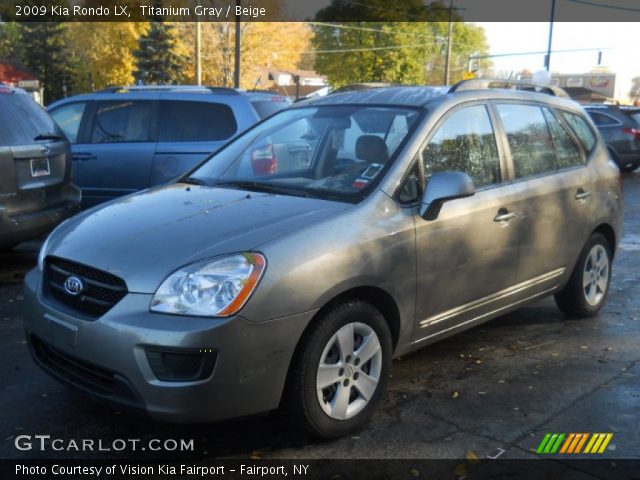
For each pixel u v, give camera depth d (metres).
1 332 5.07
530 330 5.36
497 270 4.41
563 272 5.15
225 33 38.38
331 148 4.28
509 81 5.11
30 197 6.27
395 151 3.97
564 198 4.97
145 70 38.09
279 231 3.34
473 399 4.06
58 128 6.94
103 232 3.53
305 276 3.22
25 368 4.42
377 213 3.67
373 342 3.61
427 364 4.62
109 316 3.10
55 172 6.64
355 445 3.49
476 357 4.76
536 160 4.91
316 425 3.38
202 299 3.04
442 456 3.39
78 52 43.19
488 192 4.35
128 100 8.22
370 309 3.57
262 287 3.10
